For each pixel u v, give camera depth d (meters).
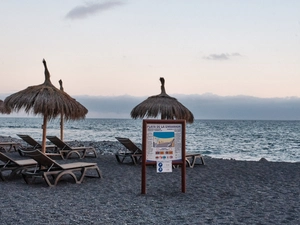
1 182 8.46
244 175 9.92
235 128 80.94
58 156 14.34
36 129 63.22
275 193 7.39
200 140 34.81
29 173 8.04
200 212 5.78
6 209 5.80
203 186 8.16
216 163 12.65
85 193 7.25
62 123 15.05
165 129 7.30
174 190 7.67
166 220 5.28
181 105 11.74
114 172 10.27
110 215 5.53
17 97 8.94
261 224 5.09
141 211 5.81
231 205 6.29
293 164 12.57
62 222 5.09
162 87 12.00
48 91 9.01
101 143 22.77
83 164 8.79
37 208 5.90
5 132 47.88
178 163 7.39
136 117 11.71
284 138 39.97
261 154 21.89
